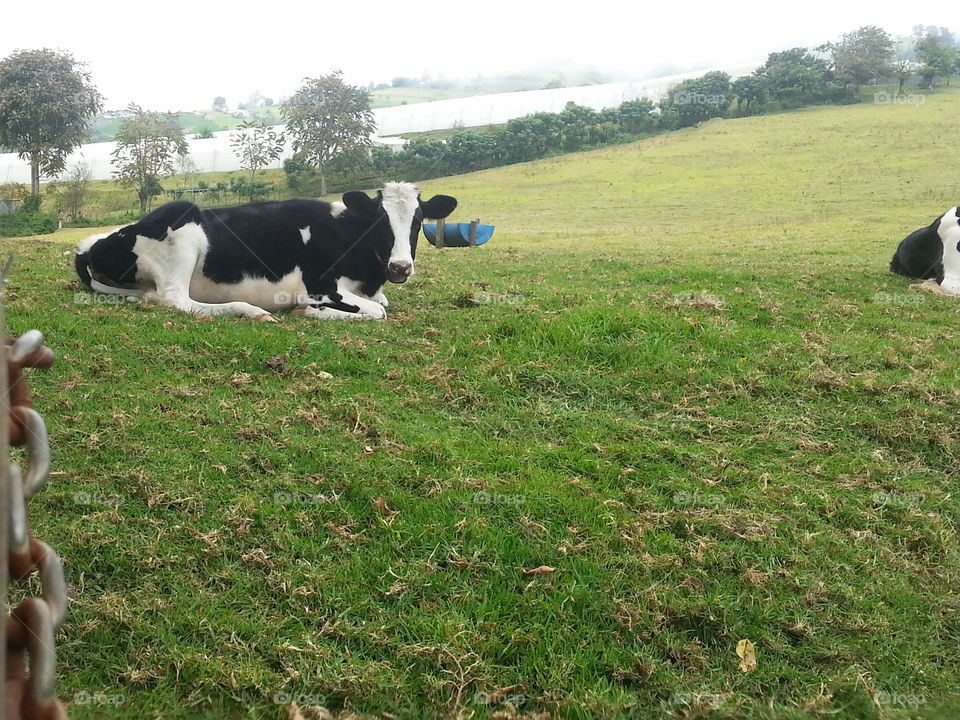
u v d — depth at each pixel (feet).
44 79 135.74
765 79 231.91
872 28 242.78
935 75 249.96
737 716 13.20
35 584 14.57
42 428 7.07
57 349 24.66
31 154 142.00
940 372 26.66
